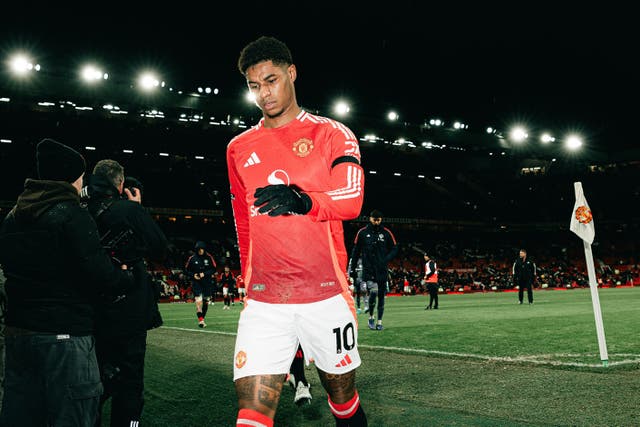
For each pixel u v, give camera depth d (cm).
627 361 588
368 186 5700
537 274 4150
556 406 407
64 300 242
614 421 367
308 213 201
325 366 234
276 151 240
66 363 238
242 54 242
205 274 1166
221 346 801
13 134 3934
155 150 4519
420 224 5353
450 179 5959
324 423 385
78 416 240
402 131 5162
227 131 4575
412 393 459
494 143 5519
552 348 706
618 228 5366
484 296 2769
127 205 315
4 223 255
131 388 322
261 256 237
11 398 240
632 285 4256
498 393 453
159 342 854
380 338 853
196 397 464
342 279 243
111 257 301
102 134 4228
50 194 245
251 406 220
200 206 4716
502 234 5634
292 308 230
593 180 5619
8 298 245
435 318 1253
